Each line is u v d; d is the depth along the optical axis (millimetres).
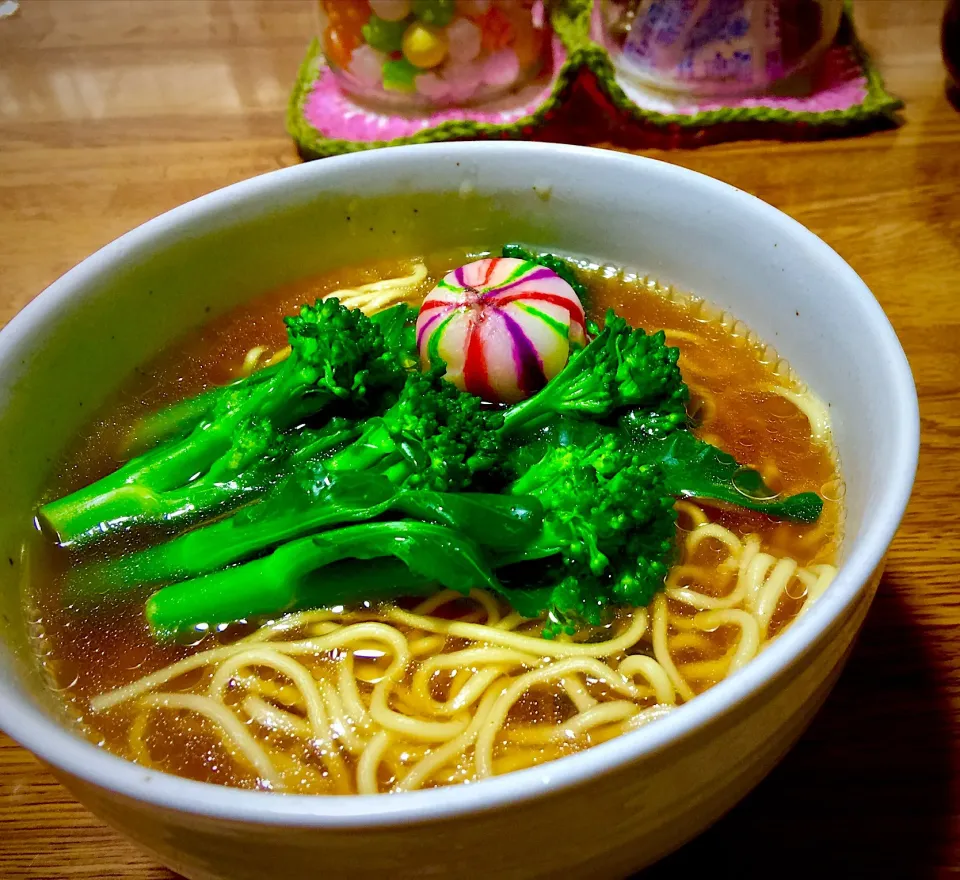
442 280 201
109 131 313
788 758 163
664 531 161
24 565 169
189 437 181
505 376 186
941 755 162
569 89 293
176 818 116
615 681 158
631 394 175
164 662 163
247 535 165
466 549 153
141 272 193
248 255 209
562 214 213
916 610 180
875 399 156
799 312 182
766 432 183
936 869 150
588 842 123
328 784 151
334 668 163
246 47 357
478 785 113
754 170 277
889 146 282
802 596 165
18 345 174
